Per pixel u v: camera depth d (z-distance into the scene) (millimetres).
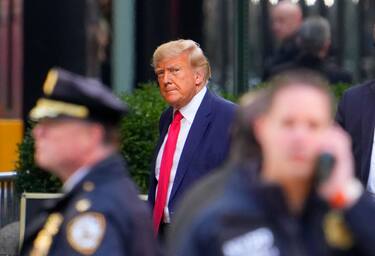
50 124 9148
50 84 9188
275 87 7770
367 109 14984
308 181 7695
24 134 20594
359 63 26188
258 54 25219
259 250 7406
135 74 24984
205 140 14500
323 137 7676
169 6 25969
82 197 9062
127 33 24016
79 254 8906
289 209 7621
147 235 9133
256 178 7648
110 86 26578
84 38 26328
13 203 18484
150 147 18047
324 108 7695
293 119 7645
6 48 28109
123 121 18094
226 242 7410
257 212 7508
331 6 26281
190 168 14492
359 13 26375
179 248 7785
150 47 25391
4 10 28438
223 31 26750
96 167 9164
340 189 7875
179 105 14617
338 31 26219
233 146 7992
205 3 26672
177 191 14508
